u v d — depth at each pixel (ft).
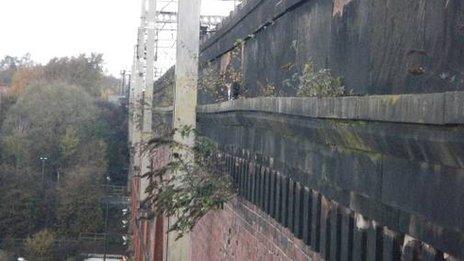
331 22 17.72
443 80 11.39
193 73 34.45
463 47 10.76
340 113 12.56
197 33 34.35
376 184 12.21
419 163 10.49
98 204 199.52
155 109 80.28
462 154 8.85
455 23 11.03
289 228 20.17
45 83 232.32
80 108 221.25
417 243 11.38
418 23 12.38
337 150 14.21
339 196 14.80
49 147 207.82
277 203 21.61
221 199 30.04
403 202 11.08
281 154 20.04
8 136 207.10
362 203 13.30
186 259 35.68
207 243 40.86
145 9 120.88
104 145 221.05
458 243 9.58
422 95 9.52
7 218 193.26
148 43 89.76
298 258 19.92
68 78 286.25
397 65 13.28
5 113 228.22
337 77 16.98
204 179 30.89
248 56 30.58
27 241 189.57
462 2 10.79
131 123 153.79
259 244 25.49
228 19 35.65
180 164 31.86
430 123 9.25
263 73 26.89
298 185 19.02
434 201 10.04
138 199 92.12
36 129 209.46
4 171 195.72
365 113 11.34
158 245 52.65
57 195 198.59
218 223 36.63
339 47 16.98
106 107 248.52
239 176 29.04
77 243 193.57
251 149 25.26
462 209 9.25
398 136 10.43
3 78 353.92
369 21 14.84
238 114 25.89
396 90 13.29
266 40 26.40
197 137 33.45
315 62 19.17
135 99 129.59
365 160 12.68
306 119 15.33
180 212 32.01
